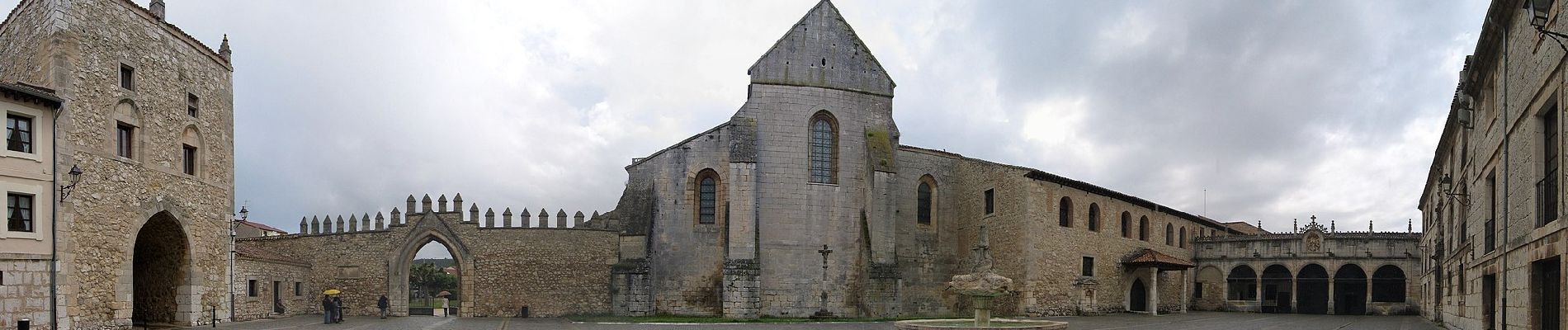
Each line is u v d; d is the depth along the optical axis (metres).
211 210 36.25
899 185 55.53
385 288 50.94
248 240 54.75
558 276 50.97
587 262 51.50
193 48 35.25
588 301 51.09
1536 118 17.17
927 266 55.97
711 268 51.31
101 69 30.06
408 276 51.09
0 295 26.25
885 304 50.84
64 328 28.16
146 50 32.34
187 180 34.53
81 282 28.94
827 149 52.44
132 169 31.30
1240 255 65.50
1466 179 29.23
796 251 50.38
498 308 50.22
